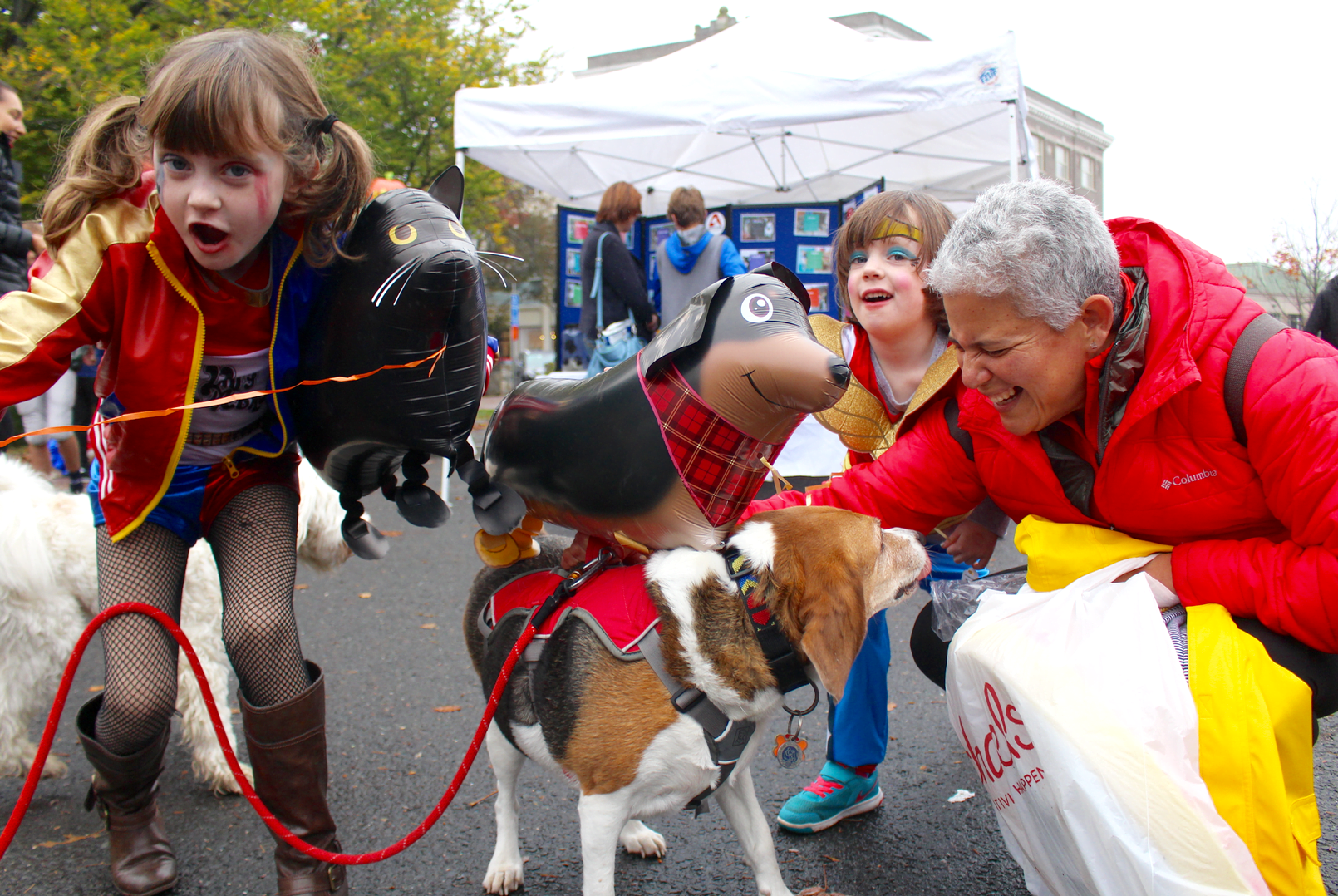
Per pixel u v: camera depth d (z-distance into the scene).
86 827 2.75
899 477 2.24
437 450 1.96
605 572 2.11
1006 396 1.81
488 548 2.31
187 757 3.23
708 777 1.97
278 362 2.00
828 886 2.34
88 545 2.81
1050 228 1.65
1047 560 1.93
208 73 1.65
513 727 2.16
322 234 1.91
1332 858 2.37
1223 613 1.72
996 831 2.59
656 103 6.34
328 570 3.53
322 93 2.10
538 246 29.55
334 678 3.90
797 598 1.92
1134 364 1.72
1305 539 1.67
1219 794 1.56
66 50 10.07
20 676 2.82
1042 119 28.80
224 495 2.16
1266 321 1.72
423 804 2.86
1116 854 1.55
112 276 1.81
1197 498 1.77
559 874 2.47
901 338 2.38
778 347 1.72
